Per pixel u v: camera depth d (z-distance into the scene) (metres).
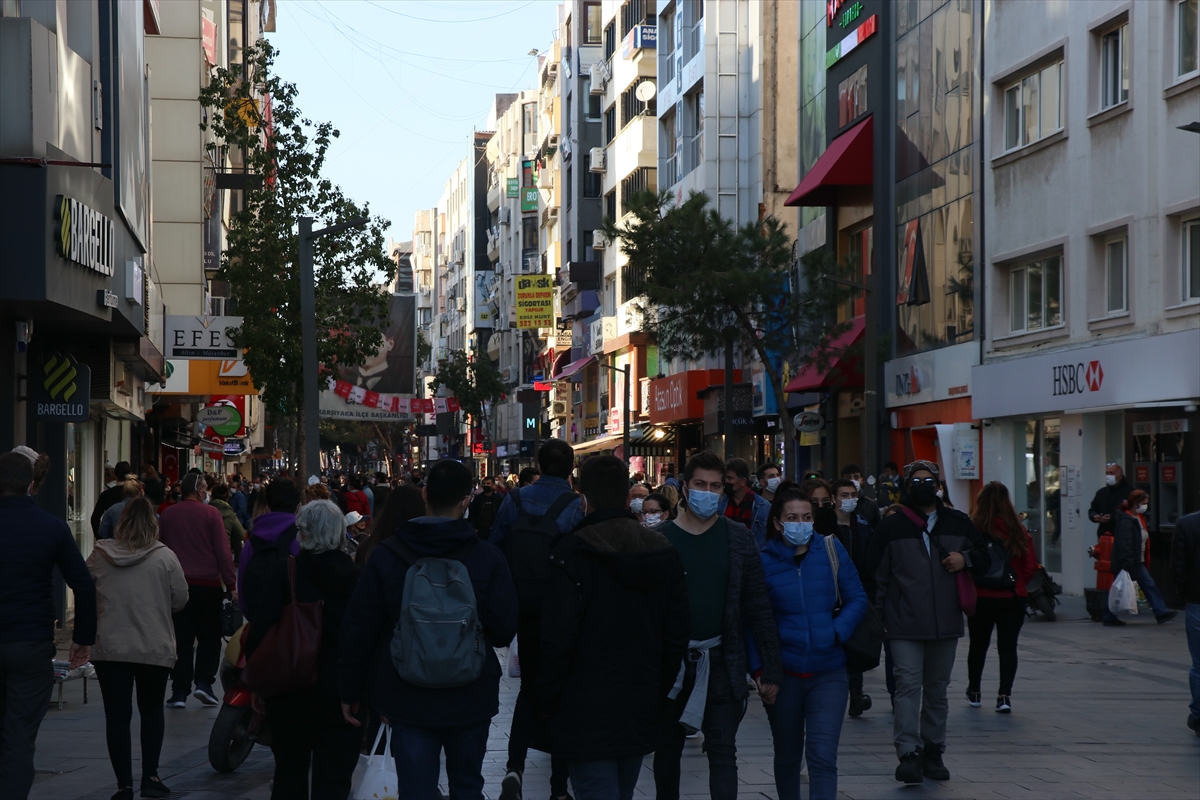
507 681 14.77
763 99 45.41
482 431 104.75
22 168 14.68
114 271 18.23
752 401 43.25
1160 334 22.25
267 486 8.94
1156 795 8.59
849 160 34.91
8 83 14.77
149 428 36.09
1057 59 26.12
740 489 13.20
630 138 59.28
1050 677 14.26
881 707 12.41
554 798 8.08
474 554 5.93
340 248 32.25
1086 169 24.78
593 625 5.70
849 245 37.41
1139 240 23.05
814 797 7.18
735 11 47.34
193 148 40.09
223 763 9.35
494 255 107.25
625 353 60.06
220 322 31.86
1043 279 26.66
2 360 17.30
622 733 5.65
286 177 32.06
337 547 7.00
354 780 7.78
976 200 28.94
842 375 34.34
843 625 7.23
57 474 20.84
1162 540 21.86
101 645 8.42
